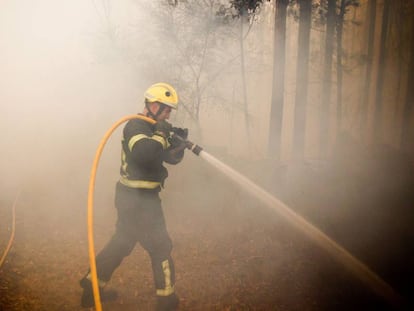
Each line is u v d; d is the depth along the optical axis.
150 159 2.85
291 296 3.41
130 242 3.11
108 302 3.27
